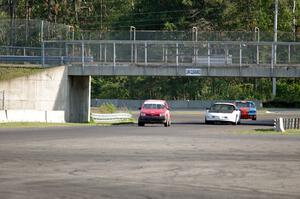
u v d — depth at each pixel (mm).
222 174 35688
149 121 89375
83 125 90125
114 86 196000
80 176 34031
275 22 173875
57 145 51938
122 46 102875
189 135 67375
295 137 67250
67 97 101750
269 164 40656
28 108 97875
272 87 188750
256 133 73812
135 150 48656
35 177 33438
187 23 193625
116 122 107500
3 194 28141
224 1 195250
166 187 30781
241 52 102812
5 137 60062
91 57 102875
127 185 31188
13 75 97625
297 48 102750
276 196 28859
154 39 106375
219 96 190500
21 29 106062
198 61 102688
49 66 102625
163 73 102438
